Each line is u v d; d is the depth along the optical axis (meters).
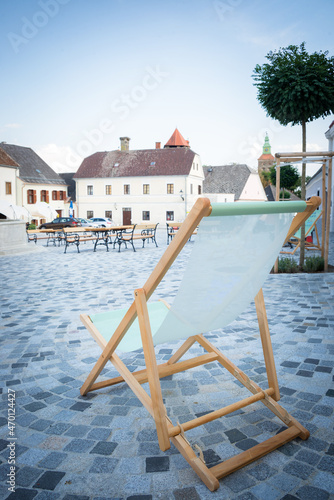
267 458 2.11
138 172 51.47
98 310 5.59
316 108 7.68
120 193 52.22
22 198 47.50
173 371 2.51
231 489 1.89
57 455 2.19
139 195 51.47
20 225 15.62
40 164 55.88
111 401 2.82
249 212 1.62
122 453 2.19
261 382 3.04
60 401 2.84
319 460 2.08
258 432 2.38
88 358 3.70
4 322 5.01
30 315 5.34
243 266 1.90
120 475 2.01
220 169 61.44
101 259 12.29
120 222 52.56
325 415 2.53
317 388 2.91
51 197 54.31
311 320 4.65
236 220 1.64
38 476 2.01
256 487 1.90
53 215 38.06
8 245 14.97
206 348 2.77
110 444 2.28
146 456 2.16
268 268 2.12
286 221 1.89
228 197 55.25
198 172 54.09
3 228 14.73
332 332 4.18
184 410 2.65
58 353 3.84
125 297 6.45
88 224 35.31
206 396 2.85
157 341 2.21
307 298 5.81
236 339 4.06
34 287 7.50
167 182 50.28
